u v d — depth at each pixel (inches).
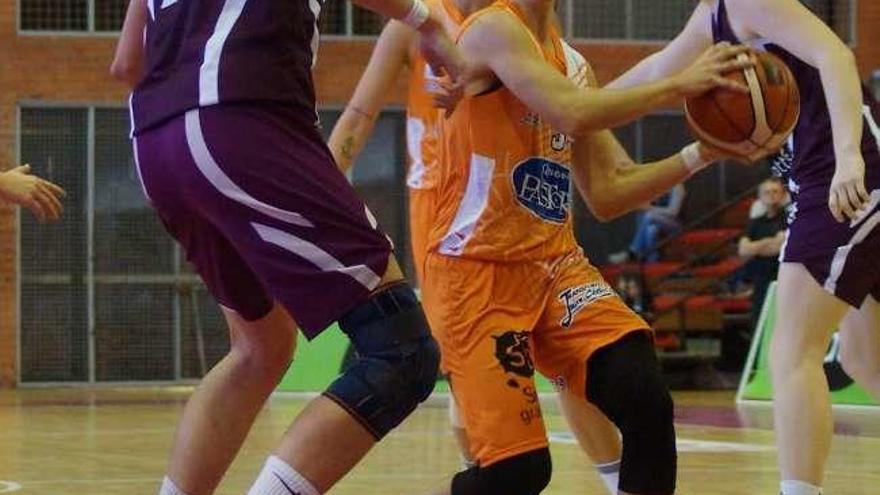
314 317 233.3
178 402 1029.8
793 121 281.1
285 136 235.5
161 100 241.0
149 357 1301.7
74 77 1298.0
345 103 1322.6
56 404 1005.2
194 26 241.0
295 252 232.5
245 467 531.5
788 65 321.7
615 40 1373.0
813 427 318.0
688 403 998.4
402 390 232.1
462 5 337.4
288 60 239.0
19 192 267.7
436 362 238.2
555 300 290.0
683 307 1222.3
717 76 276.8
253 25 237.6
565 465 541.0
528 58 279.1
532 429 279.7
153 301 1302.9
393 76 396.5
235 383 271.1
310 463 229.0
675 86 276.7
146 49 250.4
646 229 1295.5
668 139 1354.6
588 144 307.3
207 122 234.7
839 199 303.3
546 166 292.0
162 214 251.0
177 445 272.8
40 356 1284.4
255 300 260.4
